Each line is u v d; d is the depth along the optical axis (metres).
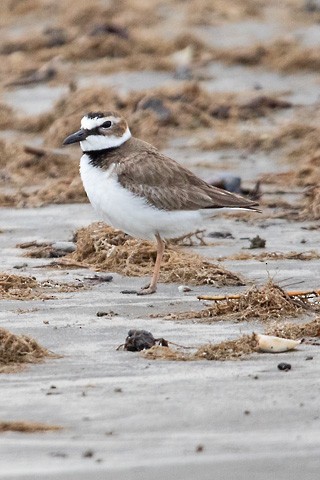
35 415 7.88
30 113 22.72
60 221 15.62
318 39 27.94
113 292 12.02
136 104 21.69
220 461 6.83
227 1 31.66
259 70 25.73
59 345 9.90
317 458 6.86
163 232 12.45
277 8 31.83
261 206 16.45
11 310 11.18
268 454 6.94
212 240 14.52
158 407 8.02
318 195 15.92
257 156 19.55
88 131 12.49
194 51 26.97
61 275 12.77
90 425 7.65
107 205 12.34
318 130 19.73
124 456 6.96
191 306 11.39
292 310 10.91
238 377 8.76
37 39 27.94
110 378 8.80
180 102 21.94
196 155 19.70
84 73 25.95
